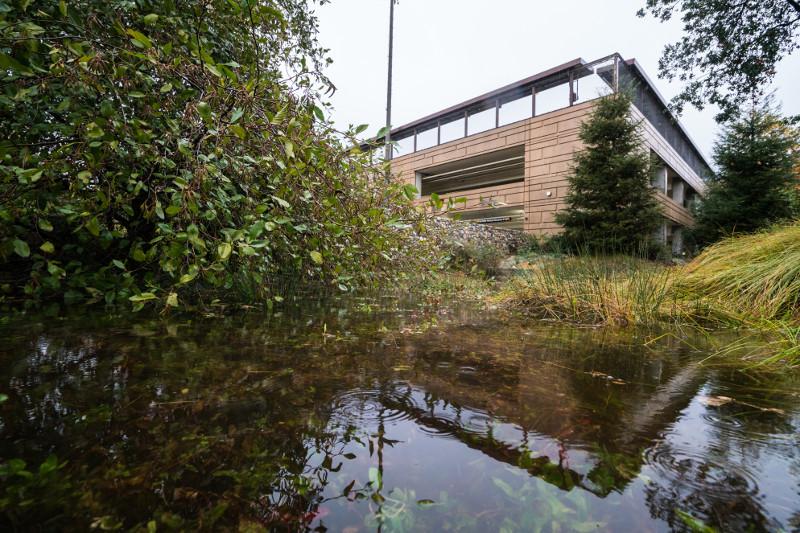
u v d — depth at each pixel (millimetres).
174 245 1670
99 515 567
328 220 2352
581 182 10180
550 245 8234
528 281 4020
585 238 9492
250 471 704
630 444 845
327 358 1510
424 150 17594
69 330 1728
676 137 18000
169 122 1841
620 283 3395
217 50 2553
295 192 2033
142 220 2496
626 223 9312
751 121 12086
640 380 1334
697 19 11562
